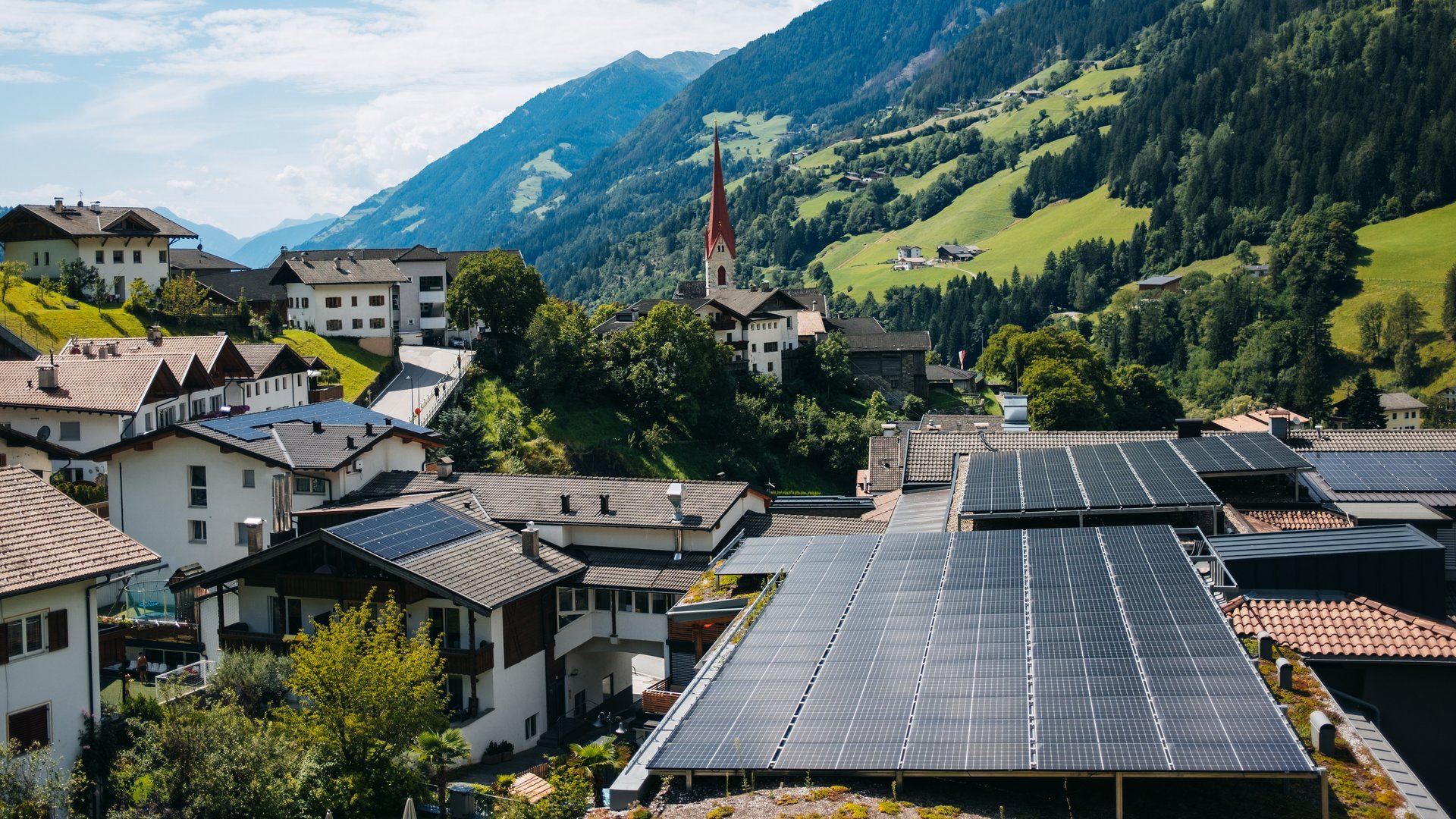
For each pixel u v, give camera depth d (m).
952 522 45.47
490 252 152.38
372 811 36.06
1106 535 35.28
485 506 61.41
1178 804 22.89
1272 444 46.03
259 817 33.09
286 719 38.22
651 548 57.62
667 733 26.39
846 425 146.38
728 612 39.47
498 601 47.75
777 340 165.25
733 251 195.88
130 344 89.88
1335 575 33.53
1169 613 28.12
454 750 37.09
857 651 28.56
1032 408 138.62
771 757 23.83
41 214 129.12
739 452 137.62
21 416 77.56
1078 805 22.98
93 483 72.12
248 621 52.50
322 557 50.53
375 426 67.75
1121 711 23.50
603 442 127.25
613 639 56.22
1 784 30.77
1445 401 198.88
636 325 142.50
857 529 57.50
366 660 37.47
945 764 22.56
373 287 140.88
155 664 53.22
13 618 35.09
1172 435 59.75
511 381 129.88
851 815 22.27
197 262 175.00
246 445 64.44
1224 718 22.61
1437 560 32.97
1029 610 29.58
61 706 36.41
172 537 65.94
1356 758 24.58
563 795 33.78
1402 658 29.97
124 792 35.06
